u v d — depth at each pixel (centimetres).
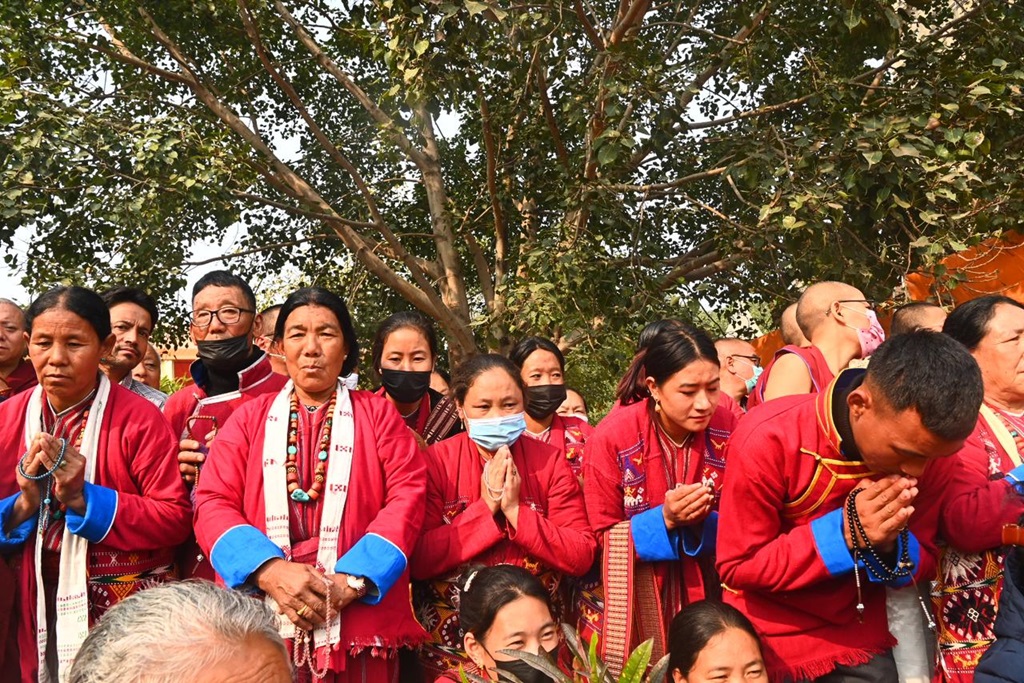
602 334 833
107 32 1110
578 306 814
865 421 246
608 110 775
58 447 307
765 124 955
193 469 341
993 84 737
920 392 228
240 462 325
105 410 338
